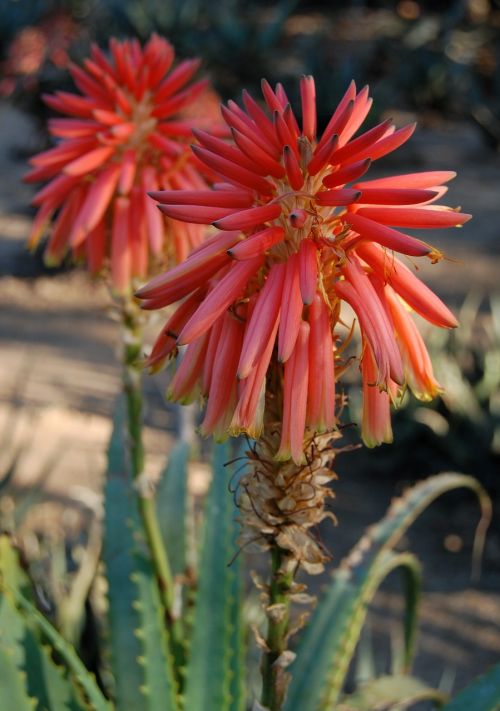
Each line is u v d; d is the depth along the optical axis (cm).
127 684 54
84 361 158
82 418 134
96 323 178
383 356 39
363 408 41
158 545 58
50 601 69
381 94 309
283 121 40
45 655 51
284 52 362
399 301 41
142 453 58
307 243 40
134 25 258
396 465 128
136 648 55
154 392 145
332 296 41
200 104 77
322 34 378
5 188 257
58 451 122
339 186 40
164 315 60
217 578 53
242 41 283
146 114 60
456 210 42
